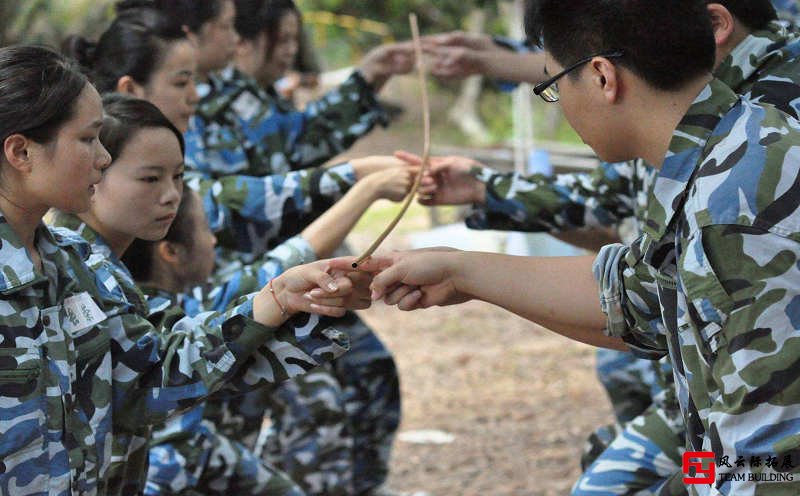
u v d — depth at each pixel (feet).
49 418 7.36
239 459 11.40
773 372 6.45
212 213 11.73
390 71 14.73
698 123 7.04
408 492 16.55
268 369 8.29
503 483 16.87
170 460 10.81
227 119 13.42
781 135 6.76
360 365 15.08
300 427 14.35
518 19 44.96
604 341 8.50
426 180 12.21
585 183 12.28
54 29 28.71
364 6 56.39
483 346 25.59
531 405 20.86
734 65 9.35
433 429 19.63
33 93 7.14
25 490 7.24
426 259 8.40
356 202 10.95
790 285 6.47
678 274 6.98
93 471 7.73
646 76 7.15
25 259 7.25
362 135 14.67
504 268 8.43
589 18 7.20
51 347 7.43
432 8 55.67
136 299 8.52
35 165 7.27
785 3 13.89
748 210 6.56
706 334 6.70
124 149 9.08
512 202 12.22
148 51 11.33
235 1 14.06
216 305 10.28
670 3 7.07
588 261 8.41
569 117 7.61
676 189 7.04
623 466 10.46
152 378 8.03
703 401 7.04
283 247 10.59
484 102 60.34
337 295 8.04
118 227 9.21
